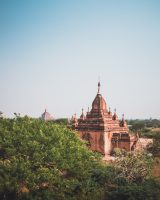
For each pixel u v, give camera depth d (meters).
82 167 47.09
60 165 44.91
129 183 50.31
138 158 54.22
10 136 46.56
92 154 52.88
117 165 53.25
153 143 80.25
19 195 42.56
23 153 44.38
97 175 50.97
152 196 46.06
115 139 72.88
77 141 53.31
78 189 46.72
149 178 53.00
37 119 56.28
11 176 41.41
